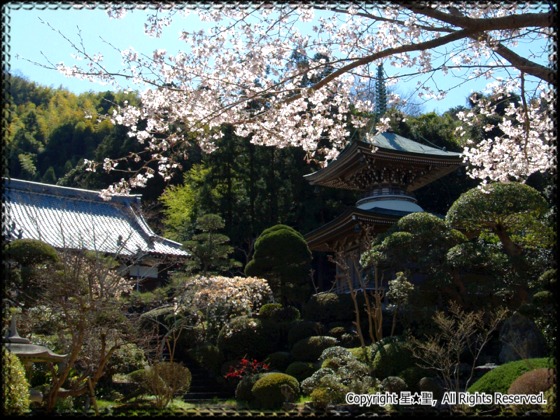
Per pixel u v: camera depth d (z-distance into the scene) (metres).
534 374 6.89
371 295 15.49
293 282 16.89
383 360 11.29
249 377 12.49
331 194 27.62
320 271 26.75
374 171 18.27
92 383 7.58
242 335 15.03
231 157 27.70
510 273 12.20
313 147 8.23
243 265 27.36
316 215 28.05
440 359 9.83
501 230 13.09
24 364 7.89
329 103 7.95
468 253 12.34
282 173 28.22
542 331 10.59
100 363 7.77
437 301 12.87
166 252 20.17
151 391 11.52
